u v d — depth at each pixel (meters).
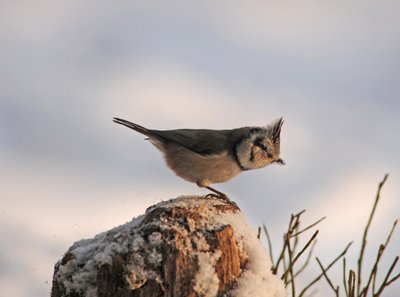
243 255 6.88
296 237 7.39
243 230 7.08
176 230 6.61
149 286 6.37
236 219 7.19
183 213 6.92
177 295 6.38
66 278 6.86
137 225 6.96
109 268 6.51
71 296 6.79
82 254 6.96
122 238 6.68
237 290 6.59
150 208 7.57
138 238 6.58
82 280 6.68
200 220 6.88
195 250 6.54
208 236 6.68
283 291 7.00
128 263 6.44
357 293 6.61
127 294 6.38
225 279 6.57
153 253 6.46
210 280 6.48
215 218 6.98
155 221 6.79
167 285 6.38
